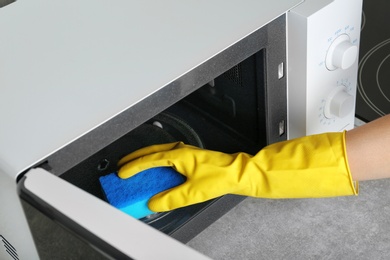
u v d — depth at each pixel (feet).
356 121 3.47
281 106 3.06
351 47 2.94
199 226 2.97
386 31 3.87
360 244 2.89
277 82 2.96
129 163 2.97
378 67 3.66
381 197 3.09
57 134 2.32
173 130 3.38
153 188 2.92
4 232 2.73
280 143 2.88
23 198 2.08
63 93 2.48
